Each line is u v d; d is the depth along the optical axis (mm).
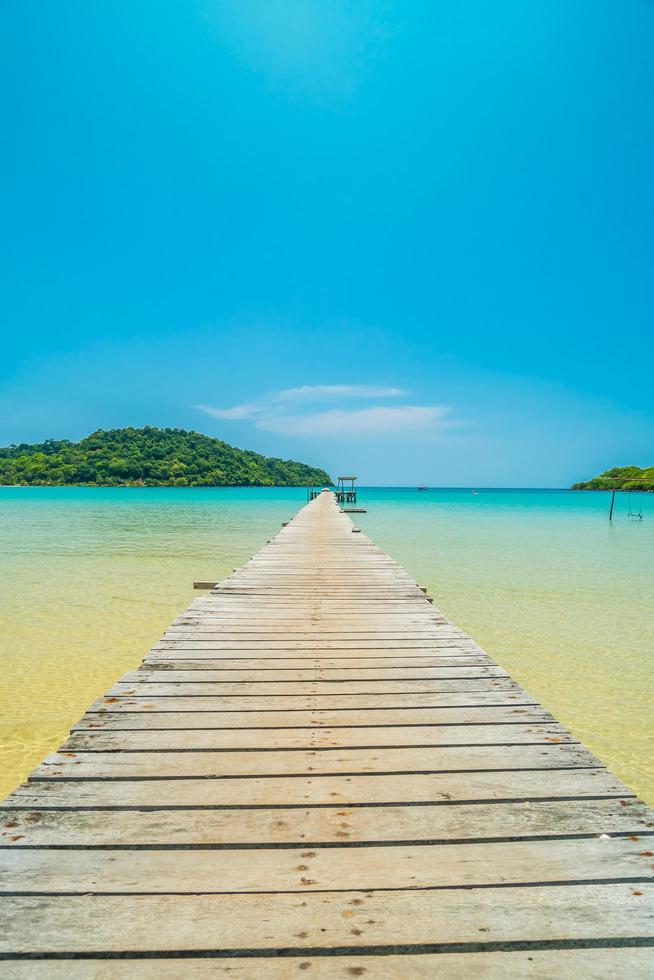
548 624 8742
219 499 64812
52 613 9180
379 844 1995
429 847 1981
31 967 1467
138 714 3180
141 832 2039
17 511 38219
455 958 1521
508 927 1607
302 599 6551
